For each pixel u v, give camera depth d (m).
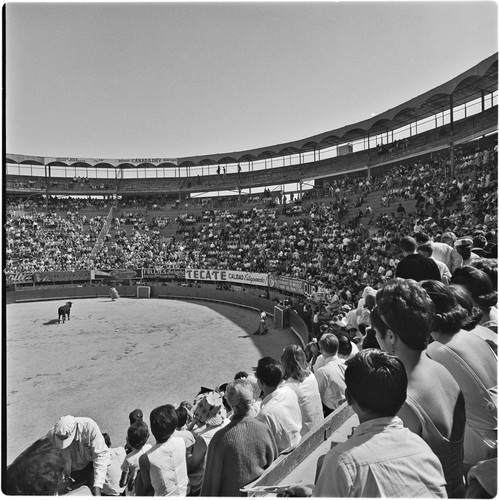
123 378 13.27
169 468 3.75
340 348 5.21
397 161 34.00
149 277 37.50
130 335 19.62
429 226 16.95
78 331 20.72
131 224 46.66
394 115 29.95
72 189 49.16
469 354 2.49
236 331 20.22
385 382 1.75
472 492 1.76
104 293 36.69
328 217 32.84
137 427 4.95
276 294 26.59
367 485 1.60
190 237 42.75
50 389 12.38
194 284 35.38
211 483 2.93
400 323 2.11
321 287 19.62
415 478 1.64
